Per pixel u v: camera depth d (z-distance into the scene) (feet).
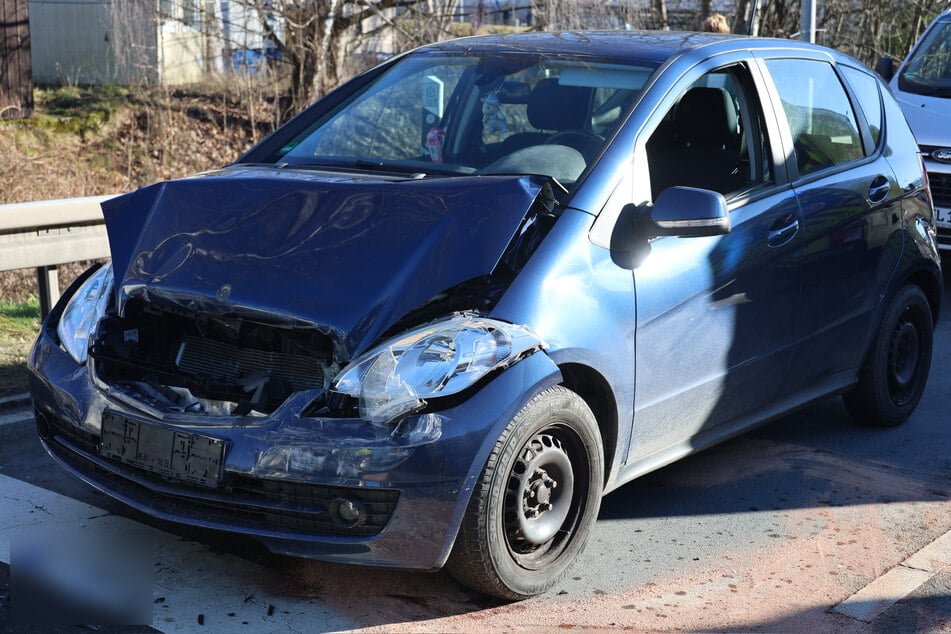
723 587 12.78
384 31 58.54
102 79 68.80
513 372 11.26
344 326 11.19
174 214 12.96
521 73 14.94
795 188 15.62
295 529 11.10
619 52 15.01
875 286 17.43
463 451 10.88
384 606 11.88
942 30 33.53
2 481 14.89
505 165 13.55
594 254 12.36
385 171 13.96
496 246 11.68
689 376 13.78
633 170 13.19
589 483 12.46
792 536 14.32
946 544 14.24
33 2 71.82
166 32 66.80
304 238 12.09
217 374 12.19
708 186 14.71
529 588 12.01
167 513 11.45
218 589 12.07
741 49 15.70
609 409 12.69
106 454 11.95
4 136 58.03
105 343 12.62
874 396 18.22
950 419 19.48
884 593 12.80
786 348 15.57
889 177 17.87
